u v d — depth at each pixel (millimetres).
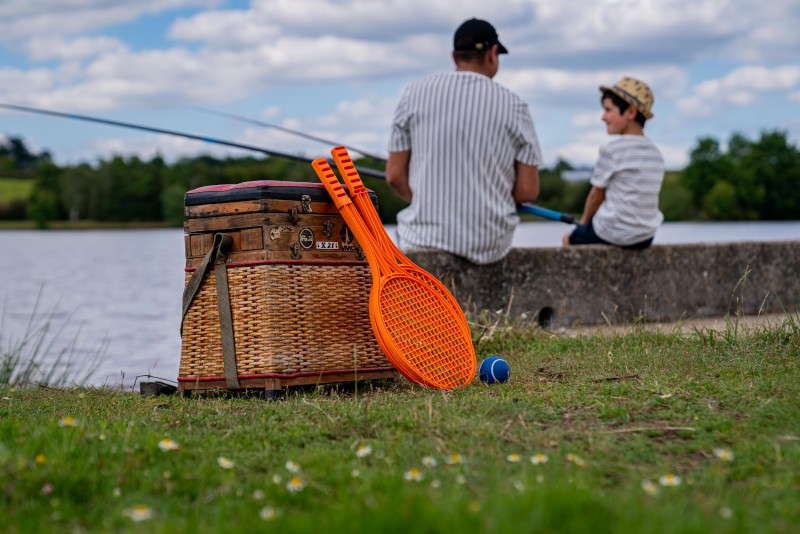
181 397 4969
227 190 5008
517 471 3262
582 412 4102
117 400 4992
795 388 4328
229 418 4242
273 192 4918
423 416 3986
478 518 2516
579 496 2688
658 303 8742
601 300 8406
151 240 55594
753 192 59156
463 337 5223
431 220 7262
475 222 7223
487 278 7602
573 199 33781
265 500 2975
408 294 5109
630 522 2516
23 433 3719
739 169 59094
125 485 3160
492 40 7234
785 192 60094
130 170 84812
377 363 5250
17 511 2916
